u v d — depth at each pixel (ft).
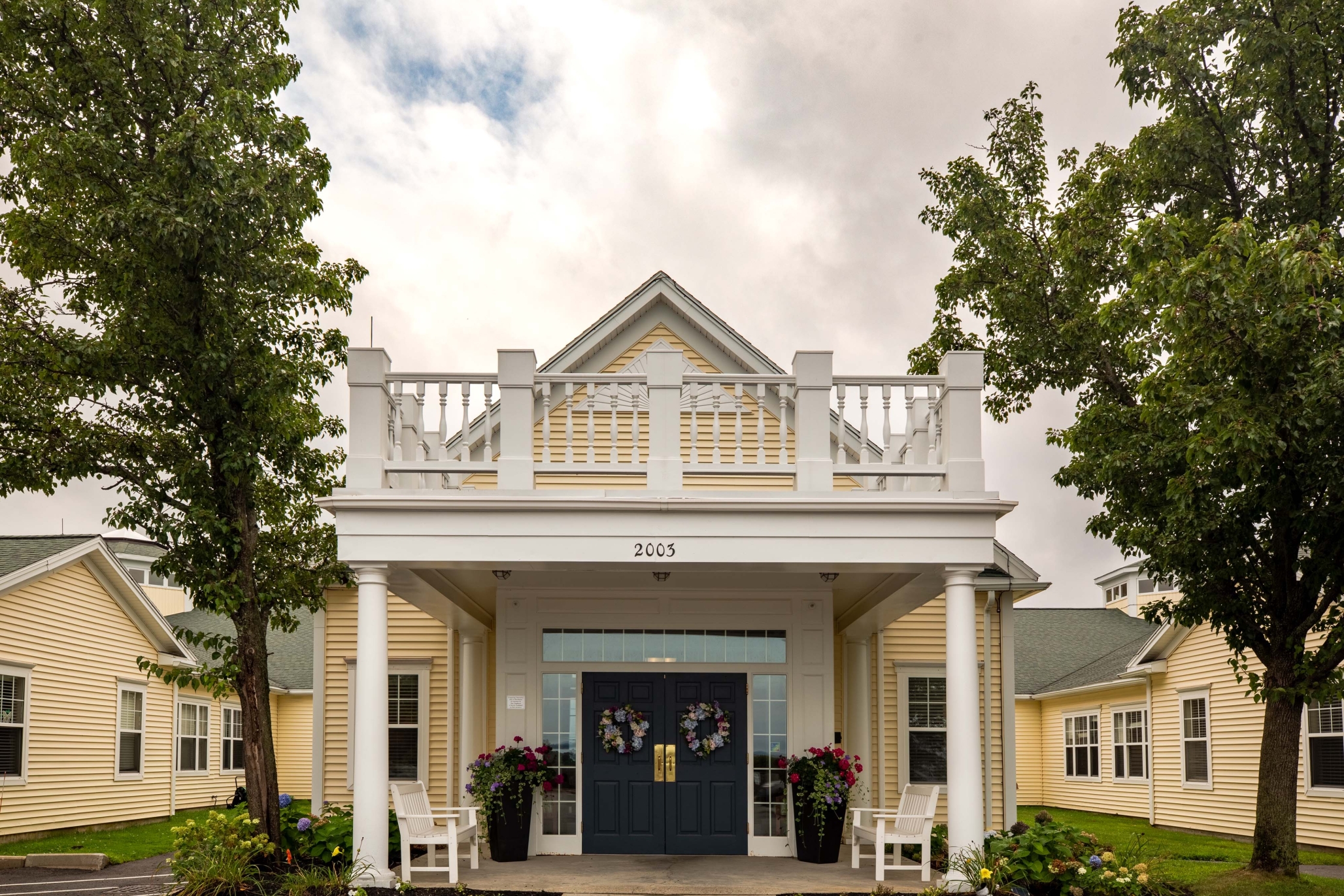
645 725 41.42
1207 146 38.81
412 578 34.86
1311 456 32.42
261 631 35.96
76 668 60.59
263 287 35.94
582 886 32.30
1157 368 39.40
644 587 42.14
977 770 30.83
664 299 48.98
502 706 41.14
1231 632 38.22
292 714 90.94
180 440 36.27
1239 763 58.59
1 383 33.99
